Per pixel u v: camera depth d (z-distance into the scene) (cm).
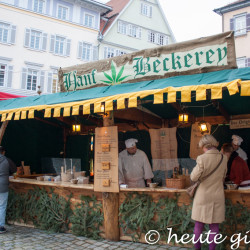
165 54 455
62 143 882
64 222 510
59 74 587
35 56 2234
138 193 454
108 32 2664
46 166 756
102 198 478
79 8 2502
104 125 488
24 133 781
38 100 579
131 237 454
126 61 500
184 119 578
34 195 554
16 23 2162
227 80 362
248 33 2067
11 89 2100
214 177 362
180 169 495
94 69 537
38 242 457
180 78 429
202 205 359
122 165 528
